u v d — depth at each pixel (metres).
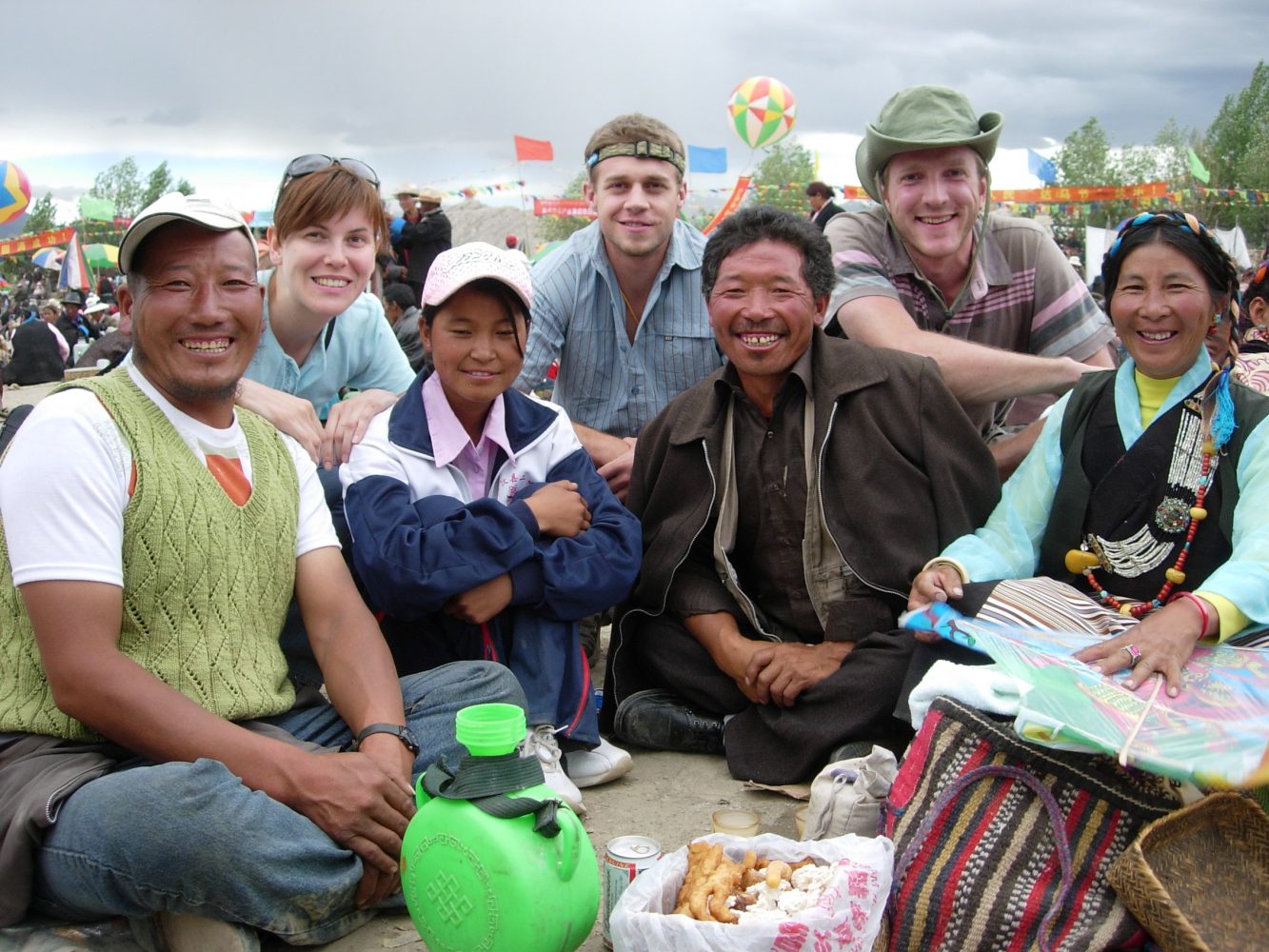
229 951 2.28
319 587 2.81
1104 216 30.39
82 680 2.30
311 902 2.33
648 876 2.14
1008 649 2.61
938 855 2.24
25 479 2.35
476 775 2.16
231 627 2.57
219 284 2.52
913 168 4.08
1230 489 2.82
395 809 2.44
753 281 3.41
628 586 3.36
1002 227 4.41
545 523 3.28
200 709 2.39
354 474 3.30
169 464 2.51
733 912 1.97
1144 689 2.40
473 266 3.15
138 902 2.23
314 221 3.61
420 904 2.18
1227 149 48.62
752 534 3.67
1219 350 2.93
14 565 2.33
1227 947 1.99
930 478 3.50
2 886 2.28
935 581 3.05
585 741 3.29
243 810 2.23
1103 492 3.02
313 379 4.02
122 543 2.43
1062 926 2.10
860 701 3.22
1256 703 2.33
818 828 2.60
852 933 1.98
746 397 3.66
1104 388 3.10
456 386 3.25
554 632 3.28
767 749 3.39
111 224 51.81
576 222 60.56
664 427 3.79
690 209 30.20
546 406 3.60
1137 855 2.02
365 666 2.74
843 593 3.53
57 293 41.50
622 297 4.63
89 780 2.31
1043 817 2.21
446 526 3.13
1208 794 2.21
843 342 3.64
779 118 18.16
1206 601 2.56
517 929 2.07
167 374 2.55
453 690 2.83
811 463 3.53
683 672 3.69
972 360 3.91
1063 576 3.16
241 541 2.61
